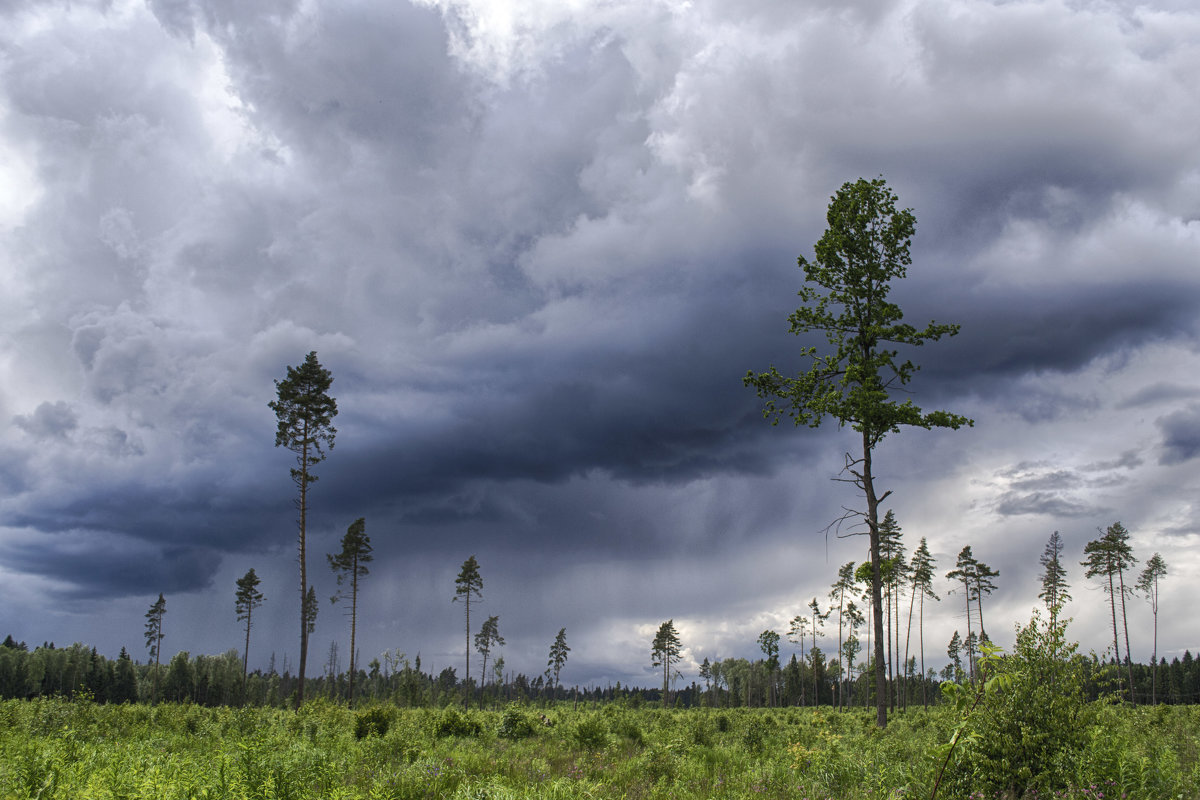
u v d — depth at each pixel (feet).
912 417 75.72
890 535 201.98
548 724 83.30
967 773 26.84
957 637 213.66
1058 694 28.30
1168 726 59.77
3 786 27.43
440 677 295.89
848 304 82.12
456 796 31.55
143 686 307.78
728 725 87.40
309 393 134.00
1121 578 205.77
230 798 26.66
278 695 326.44
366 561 192.75
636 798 34.42
